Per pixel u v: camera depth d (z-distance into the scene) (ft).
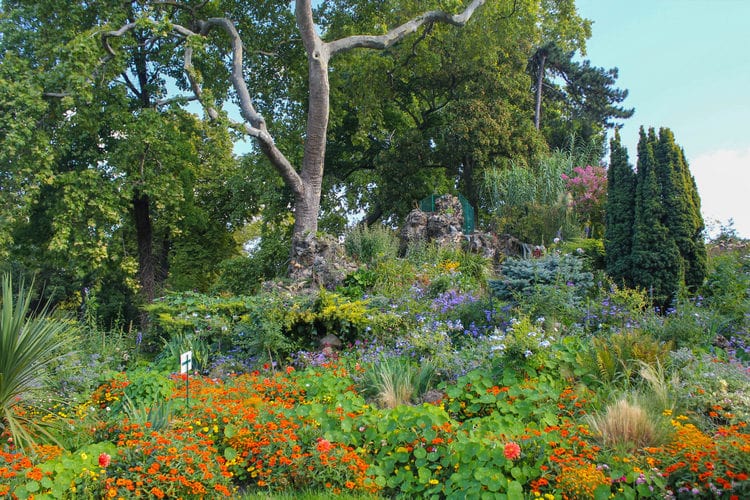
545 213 46.39
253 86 65.36
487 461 13.76
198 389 20.67
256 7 62.64
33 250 58.59
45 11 48.91
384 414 16.96
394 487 14.49
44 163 44.73
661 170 29.78
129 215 66.74
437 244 45.85
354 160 79.71
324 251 41.45
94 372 21.95
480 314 28.32
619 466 12.93
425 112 80.23
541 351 19.31
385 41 54.49
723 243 36.17
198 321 32.17
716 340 23.32
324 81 50.16
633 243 29.81
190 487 13.65
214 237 79.71
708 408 16.30
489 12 65.31
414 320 29.73
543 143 72.33
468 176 71.72
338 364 25.26
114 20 50.19
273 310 28.84
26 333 17.67
